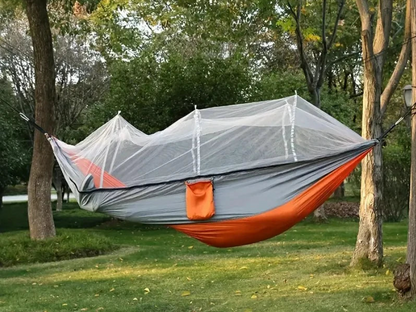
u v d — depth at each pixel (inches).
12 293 336.5
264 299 295.0
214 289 326.6
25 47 928.9
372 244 354.9
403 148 757.3
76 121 991.6
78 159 246.4
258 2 576.4
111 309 286.5
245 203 226.5
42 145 516.4
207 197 226.2
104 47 803.4
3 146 765.9
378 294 287.4
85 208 238.5
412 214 273.1
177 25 775.1
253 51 939.3
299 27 667.4
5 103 868.6
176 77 749.3
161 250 498.0
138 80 762.2
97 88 997.2
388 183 749.3
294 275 354.6
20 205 1222.9
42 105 517.7
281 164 226.5
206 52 821.2
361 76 1082.1
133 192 230.5
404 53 361.7
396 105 970.1
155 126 750.5
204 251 481.1
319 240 527.5
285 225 229.3
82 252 486.0
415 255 272.4
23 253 463.2
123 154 241.9
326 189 228.2
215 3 599.8
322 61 694.5
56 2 621.0
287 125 237.1
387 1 357.4
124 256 469.1
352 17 732.0
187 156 235.5
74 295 325.1
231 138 237.3
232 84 753.6
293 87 804.0
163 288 335.3
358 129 1027.9
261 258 428.5
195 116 252.1
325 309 267.6
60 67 962.7
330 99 908.6
